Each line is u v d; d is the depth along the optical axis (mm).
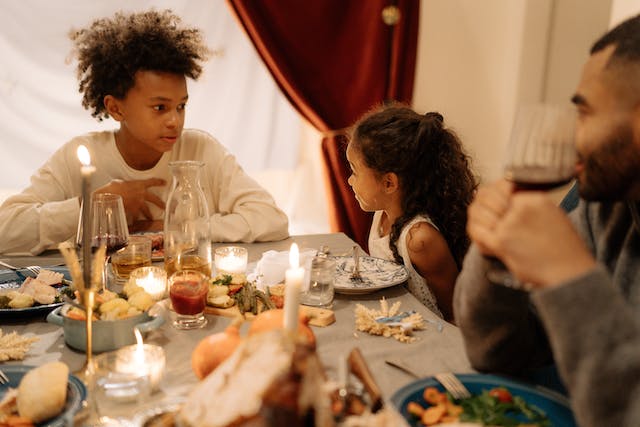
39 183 2094
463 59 3488
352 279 1475
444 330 1227
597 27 3508
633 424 642
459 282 1040
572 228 696
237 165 2246
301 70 3207
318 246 1896
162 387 975
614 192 852
